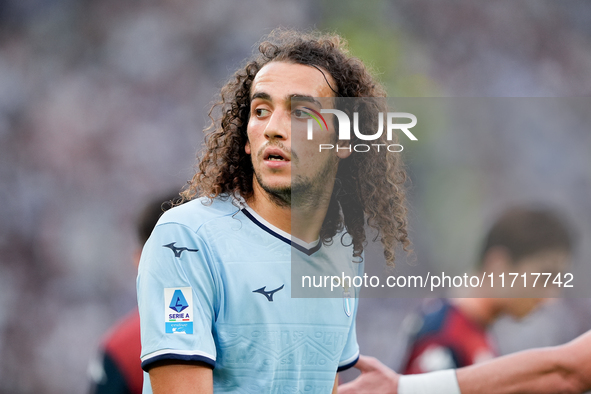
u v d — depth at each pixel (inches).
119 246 1427.2
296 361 188.1
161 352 167.2
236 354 179.8
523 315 332.5
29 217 1450.5
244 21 1781.5
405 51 1802.4
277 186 183.8
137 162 1562.5
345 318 201.2
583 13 1898.4
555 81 1823.3
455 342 311.4
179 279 174.1
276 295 182.7
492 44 1850.4
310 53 195.9
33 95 1644.9
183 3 1779.0
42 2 1759.4
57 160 1541.6
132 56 1717.5
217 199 196.1
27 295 1341.0
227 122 204.2
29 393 1192.8
